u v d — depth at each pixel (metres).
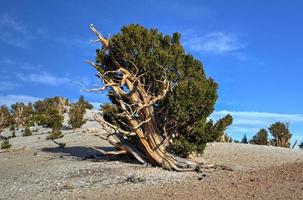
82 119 45.44
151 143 19.55
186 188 14.72
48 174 19.06
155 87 20.25
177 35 21.38
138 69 20.06
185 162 19.36
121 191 14.98
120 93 19.94
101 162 21.50
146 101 19.72
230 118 20.33
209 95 19.38
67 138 37.25
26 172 20.30
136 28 20.25
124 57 20.11
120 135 21.31
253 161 22.22
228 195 12.88
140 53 19.92
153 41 20.28
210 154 24.14
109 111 22.05
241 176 16.81
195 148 20.30
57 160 23.78
